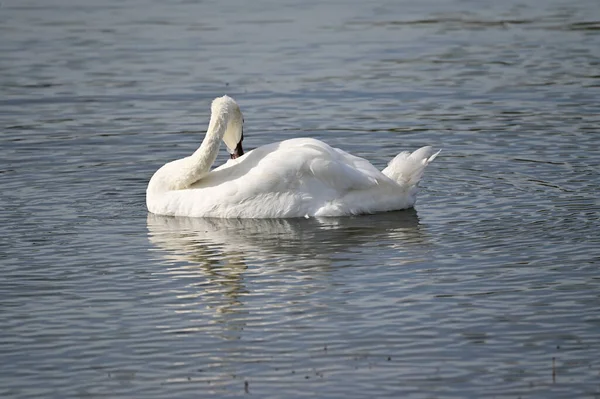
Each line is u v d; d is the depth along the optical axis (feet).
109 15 117.19
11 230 55.11
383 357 38.99
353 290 45.75
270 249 51.75
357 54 98.12
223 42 103.55
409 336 40.73
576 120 75.66
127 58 97.71
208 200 57.52
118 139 73.82
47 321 43.04
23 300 45.37
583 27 107.45
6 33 107.96
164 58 97.55
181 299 45.24
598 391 36.14
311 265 49.21
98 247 52.42
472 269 48.06
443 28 108.88
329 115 78.89
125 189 63.10
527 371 37.65
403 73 91.09
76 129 76.18
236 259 50.31
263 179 56.90
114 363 39.06
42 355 39.83
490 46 100.22
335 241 52.75
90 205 59.88
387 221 55.98
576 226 53.93
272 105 81.87
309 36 105.81
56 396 36.60
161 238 53.88
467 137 72.69
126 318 43.24
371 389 36.55
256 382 37.32
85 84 88.99
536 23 110.22
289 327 41.93
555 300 44.01
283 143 58.75
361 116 78.54
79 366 38.88
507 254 49.98
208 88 87.51
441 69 92.12
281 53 98.94
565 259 49.06
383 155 69.36
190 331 41.81
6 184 63.52
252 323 42.42
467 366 38.14
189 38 105.40
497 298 44.42
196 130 76.07
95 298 45.55
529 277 46.83
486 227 54.34
